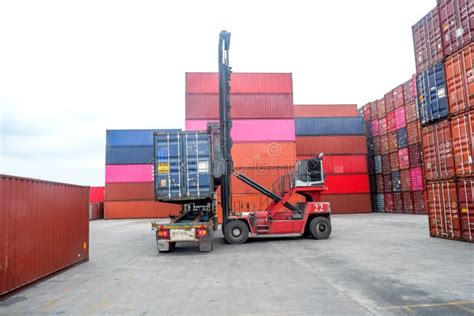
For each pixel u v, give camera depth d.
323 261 9.62
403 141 32.00
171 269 9.11
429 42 13.70
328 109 37.28
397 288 6.52
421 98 14.32
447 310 5.18
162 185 12.52
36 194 7.85
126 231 21.92
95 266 9.87
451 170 12.66
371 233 16.28
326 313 5.14
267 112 28.23
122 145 38.34
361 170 35.00
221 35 14.99
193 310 5.48
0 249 6.44
